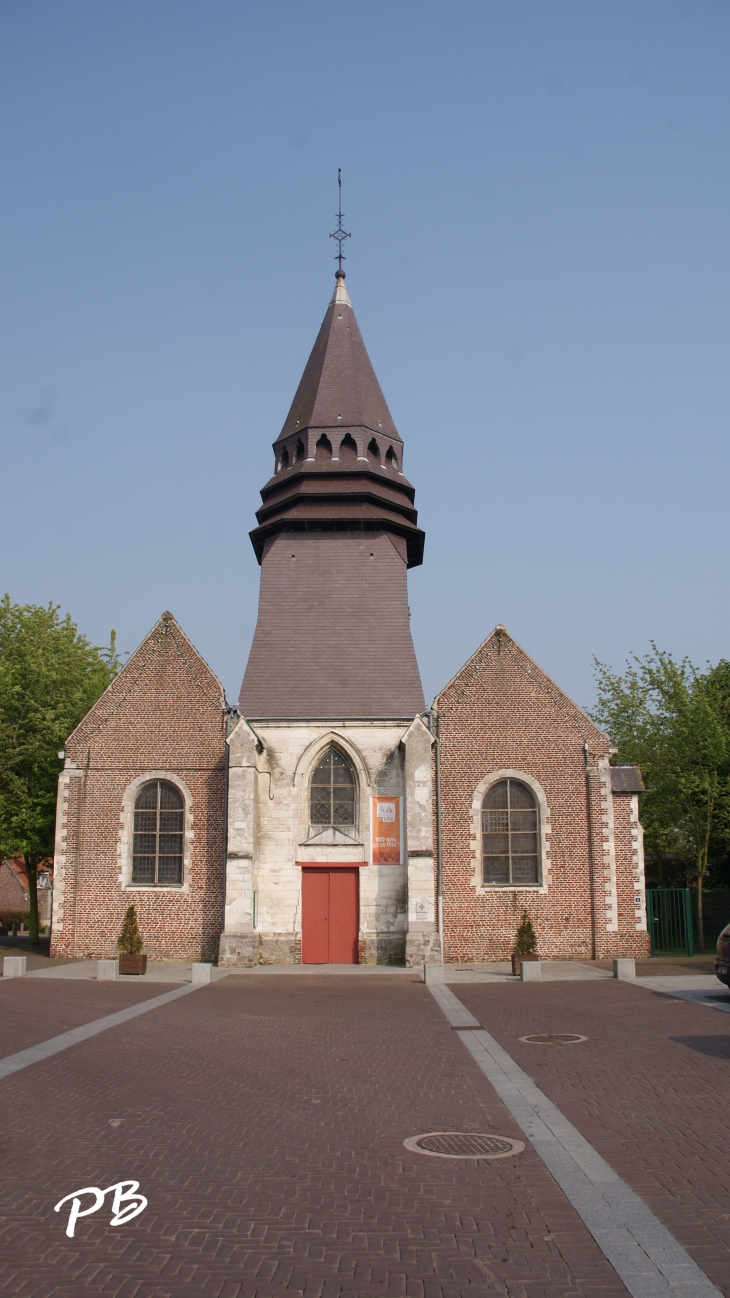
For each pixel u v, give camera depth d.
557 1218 6.90
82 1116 9.84
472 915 28.02
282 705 29.11
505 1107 10.19
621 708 41.53
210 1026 15.80
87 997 19.52
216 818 28.48
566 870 28.31
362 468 31.77
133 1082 11.45
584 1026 15.57
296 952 27.31
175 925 27.97
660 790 35.59
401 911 27.47
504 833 28.59
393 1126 9.49
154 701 29.30
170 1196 7.45
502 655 29.58
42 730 32.50
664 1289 5.73
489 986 22.17
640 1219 6.84
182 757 28.89
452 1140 8.96
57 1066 12.27
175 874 28.39
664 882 41.06
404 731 28.61
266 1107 10.29
